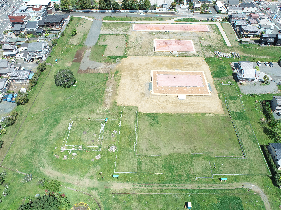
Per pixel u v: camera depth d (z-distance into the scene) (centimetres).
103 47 12225
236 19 14112
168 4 15350
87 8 14988
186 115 8956
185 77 10512
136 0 15375
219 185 7038
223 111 9119
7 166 7531
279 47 12169
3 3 15925
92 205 6638
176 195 6825
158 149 7906
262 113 9031
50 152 7862
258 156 7731
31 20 13650
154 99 9550
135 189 6969
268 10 15300
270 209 6525
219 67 11019
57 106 9344
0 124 8631
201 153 7806
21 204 6662
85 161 7600
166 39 12800
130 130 8444
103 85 10169
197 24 14025
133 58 11550
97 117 8912
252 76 10219
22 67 11050
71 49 12125
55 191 6888
